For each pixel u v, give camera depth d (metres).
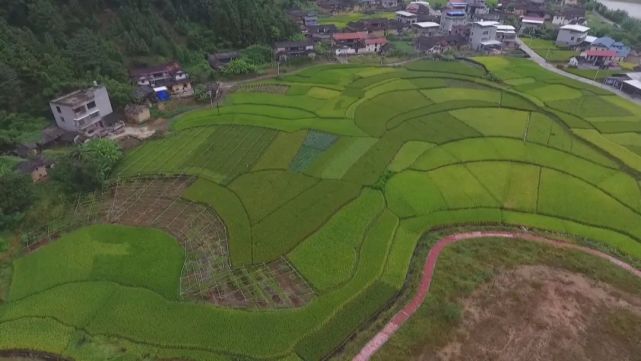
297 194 59.06
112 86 84.06
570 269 46.59
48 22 90.12
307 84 101.31
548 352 37.59
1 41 77.75
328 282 44.78
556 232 52.62
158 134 76.69
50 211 54.53
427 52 129.38
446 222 53.84
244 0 125.88
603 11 178.12
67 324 40.12
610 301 42.75
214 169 65.50
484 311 41.47
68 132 73.38
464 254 48.78
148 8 111.38
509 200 58.16
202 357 37.16
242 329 39.56
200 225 53.66
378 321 40.41
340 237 51.09
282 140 73.94
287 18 134.25
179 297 43.06
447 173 64.12
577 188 60.97
